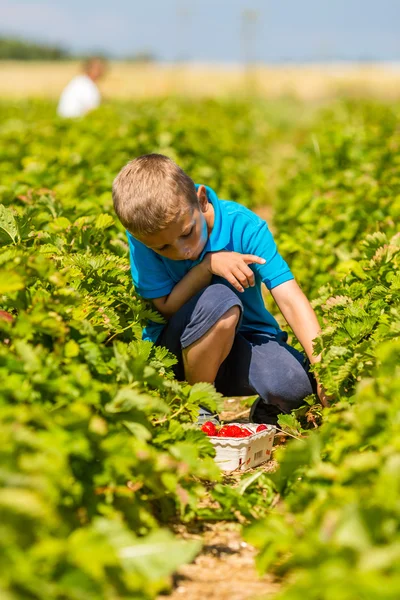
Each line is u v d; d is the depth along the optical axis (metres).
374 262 5.45
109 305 5.09
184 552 2.75
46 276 3.89
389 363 3.56
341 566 2.45
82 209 6.91
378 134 14.65
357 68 64.69
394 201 8.11
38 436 2.86
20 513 2.43
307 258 7.67
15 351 3.56
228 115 22.98
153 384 3.81
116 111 18.27
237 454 4.50
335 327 4.61
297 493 3.43
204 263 4.87
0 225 5.12
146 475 3.35
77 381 3.39
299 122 29.91
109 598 2.53
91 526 3.01
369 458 3.01
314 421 4.99
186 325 4.84
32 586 2.31
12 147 11.97
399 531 2.64
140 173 4.41
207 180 11.52
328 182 10.38
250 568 3.37
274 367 4.98
